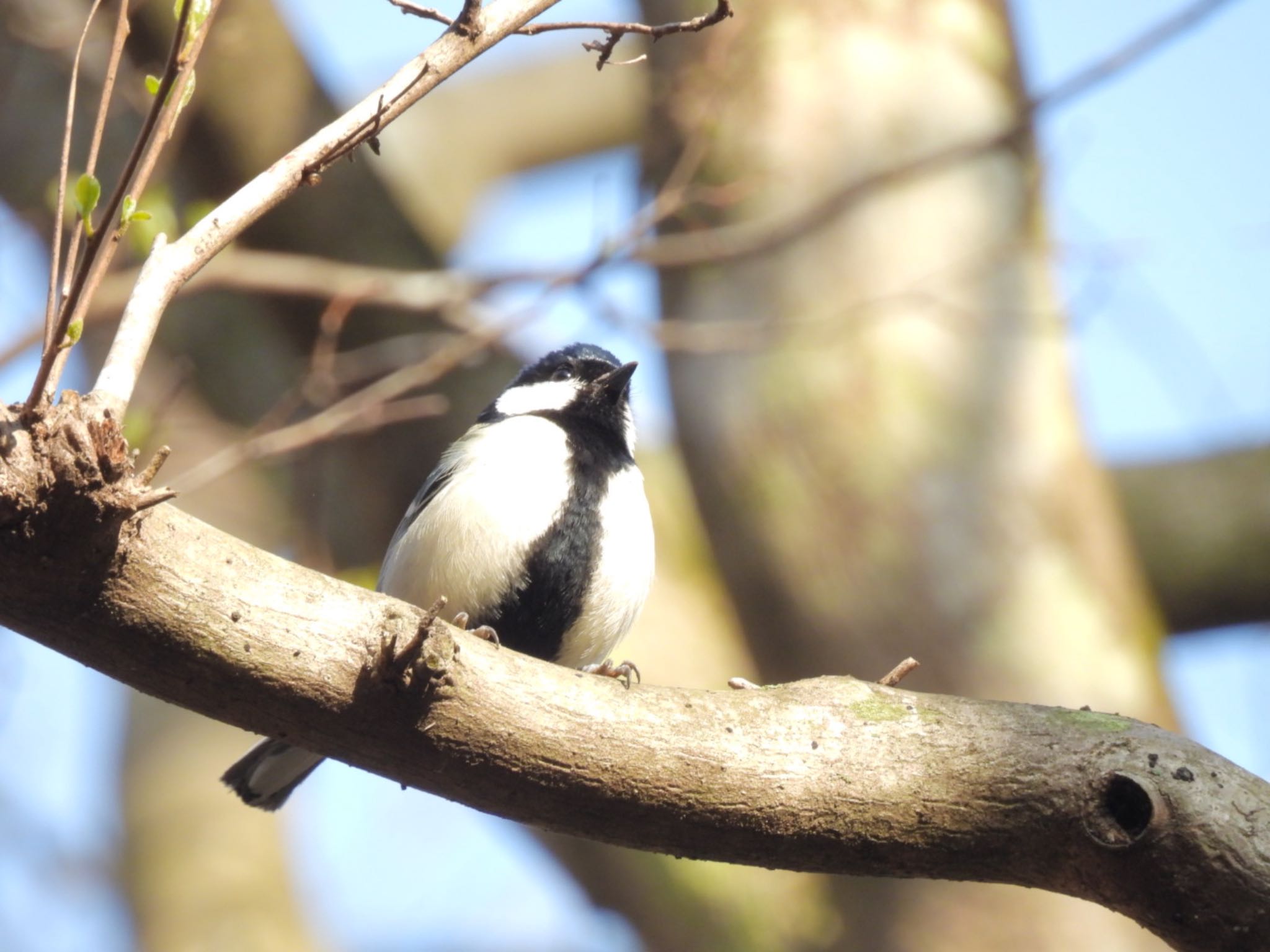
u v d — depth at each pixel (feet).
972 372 33.60
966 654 32.14
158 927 45.01
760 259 34.60
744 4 35.50
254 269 36.04
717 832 16.33
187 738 47.96
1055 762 16.12
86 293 14.37
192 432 44.21
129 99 34.58
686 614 39.45
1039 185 35.19
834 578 33.06
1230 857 15.16
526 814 16.35
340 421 32.24
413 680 15.38
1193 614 41.32
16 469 13.42
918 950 32.35
